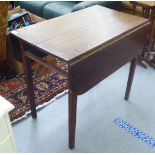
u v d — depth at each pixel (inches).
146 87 89.3
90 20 66.2
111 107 80.0
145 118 75.7
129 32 61.7
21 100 82.9
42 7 120.0
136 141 68.1
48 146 66.6
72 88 51.7
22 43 59.1
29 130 71.2
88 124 73.5
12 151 41.2
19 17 101.6
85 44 53.5
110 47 56.5
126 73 96.2
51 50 50.9
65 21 65.3
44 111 78.1
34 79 92.8
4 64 98.3
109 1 101.9
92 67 53.9
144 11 94.0
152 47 104.3
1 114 33.5
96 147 66.4
